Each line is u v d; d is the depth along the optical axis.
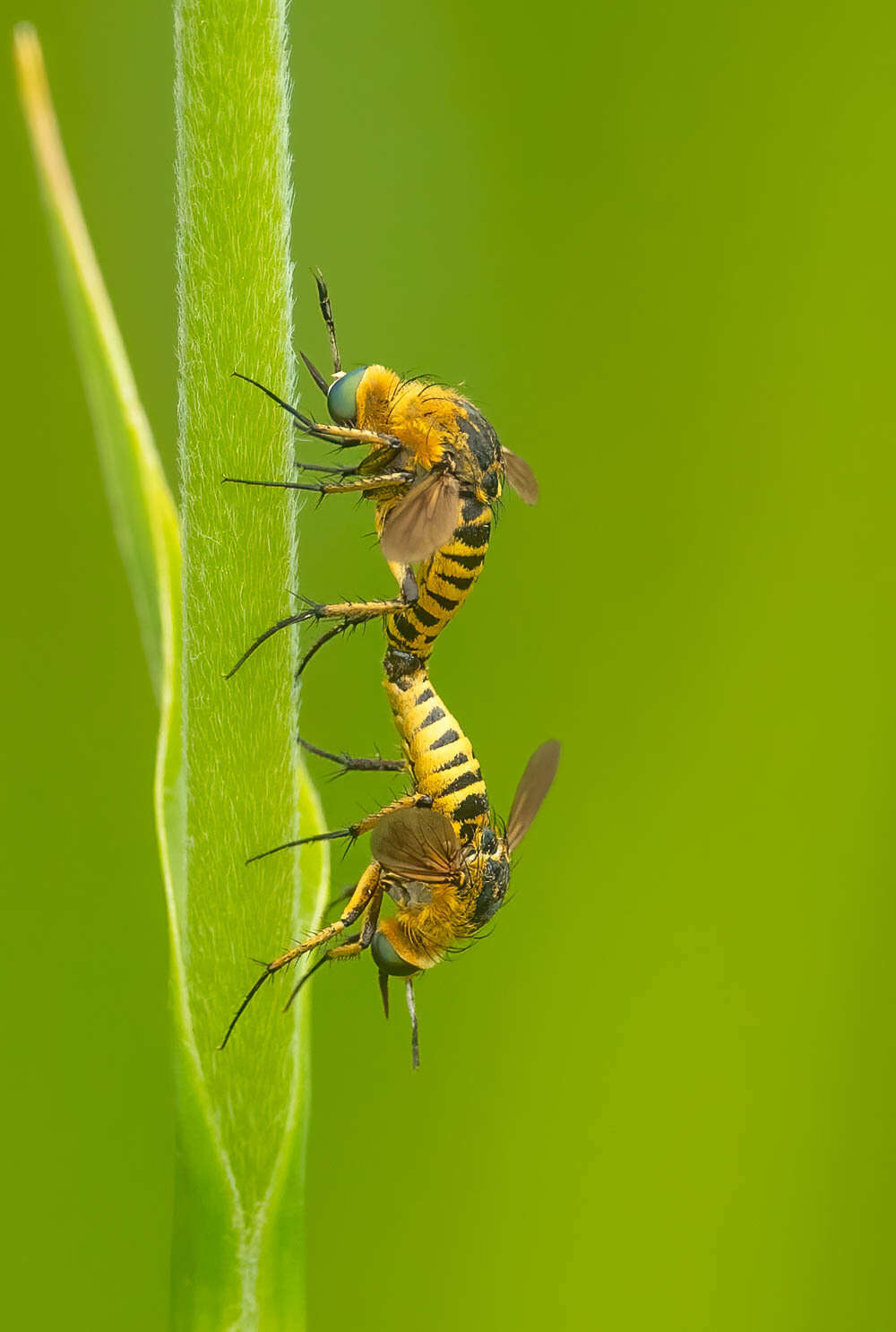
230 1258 0.16
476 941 0.19
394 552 0.17
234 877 0.16
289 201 0.16
